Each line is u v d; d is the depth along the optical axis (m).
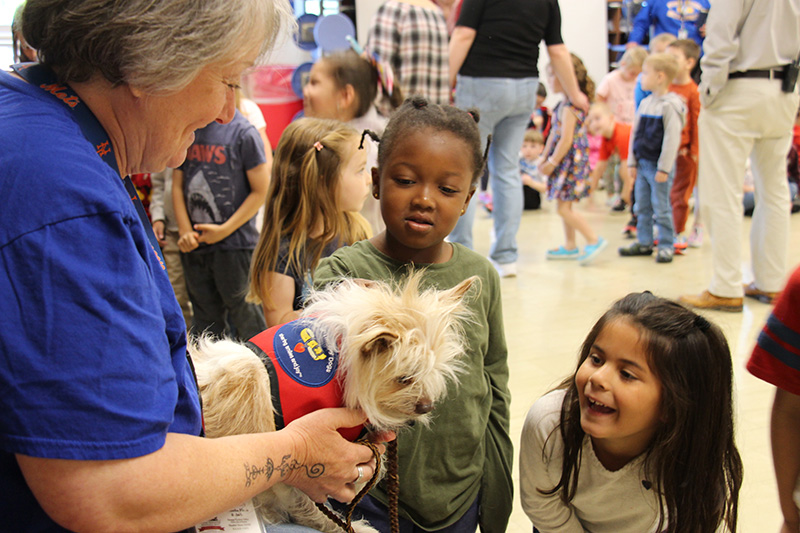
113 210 0.80
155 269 0.95
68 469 0.73
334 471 1.07
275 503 1.25
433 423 1.47
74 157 0.80
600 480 1.54
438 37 4.09
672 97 5.34
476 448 1.56
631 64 7.49
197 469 0.85
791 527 1.66
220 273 3.20
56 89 0.89
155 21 0.83
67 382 0.72
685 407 1.38
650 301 1.49
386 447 1.27
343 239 2.21
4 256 0.72
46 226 0.74
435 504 1.49
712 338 1.43
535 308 4.46
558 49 5.12
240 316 3.24
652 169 5.54
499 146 5.10
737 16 3.79
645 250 5.86
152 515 0.80
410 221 1.43
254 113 3.88
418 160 1.40
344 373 1.16
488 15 4.57
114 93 0.91
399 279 1.50
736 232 4.09
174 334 0.96
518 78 4.75
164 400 0.82
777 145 4.11
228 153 3.08
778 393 1.59
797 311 1.50
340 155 2.13
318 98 3.26
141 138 0.96
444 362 1.22
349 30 5.53
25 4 0.88
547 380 3.25
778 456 1.62
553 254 5.90
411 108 1.49
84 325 0.74
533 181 8.31
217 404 1.13
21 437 0.71
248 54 0.95
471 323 1.52
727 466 1.50
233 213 3.14
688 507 1.43
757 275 4.43
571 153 5.55
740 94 3.91
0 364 0.71
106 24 0.82
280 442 0.98
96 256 0.77
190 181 3.12
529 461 1.65
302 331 1.22
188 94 0.93
